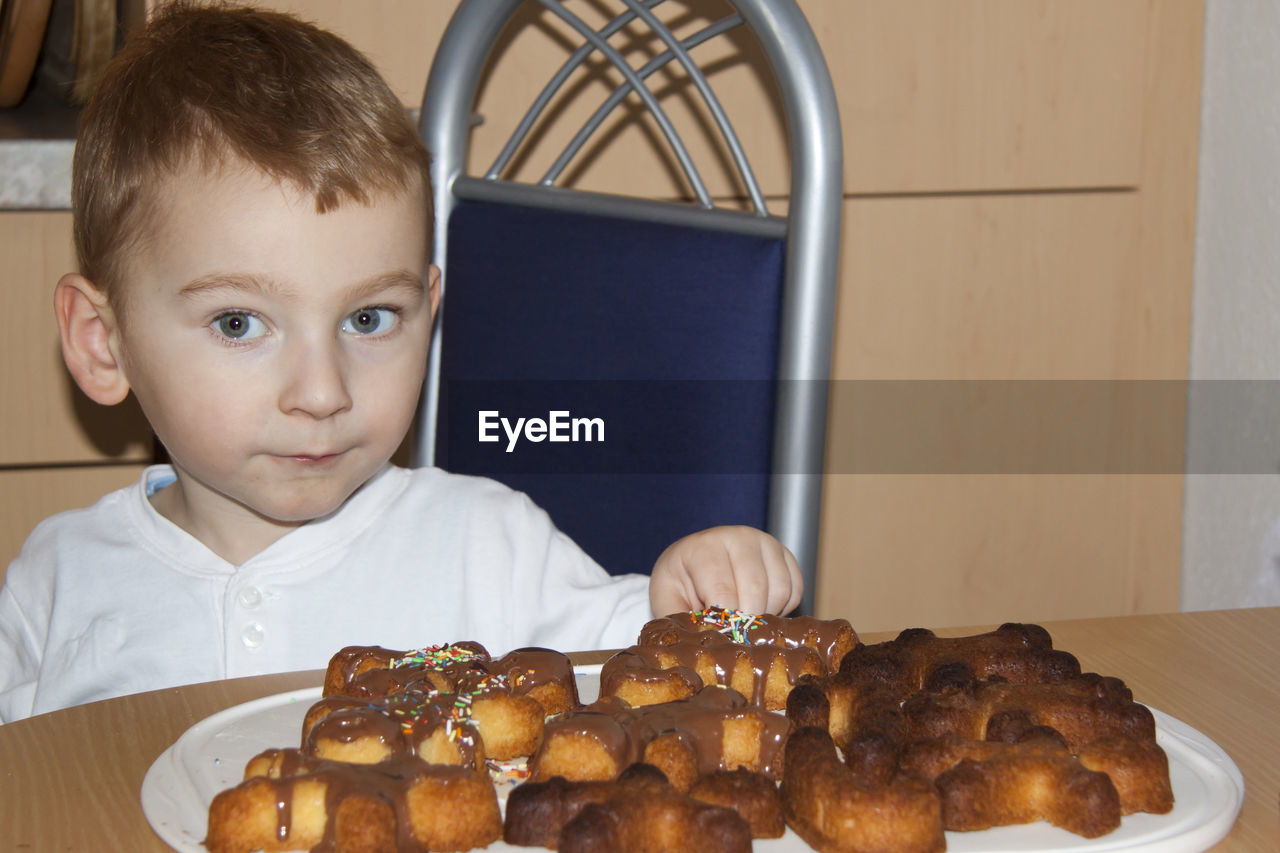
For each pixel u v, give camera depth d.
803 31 0.83
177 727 0.60
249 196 0.72
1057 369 1.33
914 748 0.55
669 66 1.20
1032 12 1.27
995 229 1.30
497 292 0.94
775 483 0.85
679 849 0.51
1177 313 1.33
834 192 0.83
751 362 0.86
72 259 0.99
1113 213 1.31
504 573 0.85
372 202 0.73
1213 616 0.70
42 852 0.52
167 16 0.80
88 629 0.81
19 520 1.03
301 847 0.52
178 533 0.83
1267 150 1.19
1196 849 0.52
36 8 1.07
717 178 1.22
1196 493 1.32
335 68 0.77
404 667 0.62
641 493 0.89
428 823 0.52
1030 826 0.53
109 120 0.76
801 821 0.53
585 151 1.21
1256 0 1.21
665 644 0.64
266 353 0.73
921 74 1.26
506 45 1.19
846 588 1.34
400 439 0.77
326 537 0.84
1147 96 1.30
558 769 0.55
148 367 0.75
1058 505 1.35
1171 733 0.58
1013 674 0.61
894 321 1.30
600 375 0.91
